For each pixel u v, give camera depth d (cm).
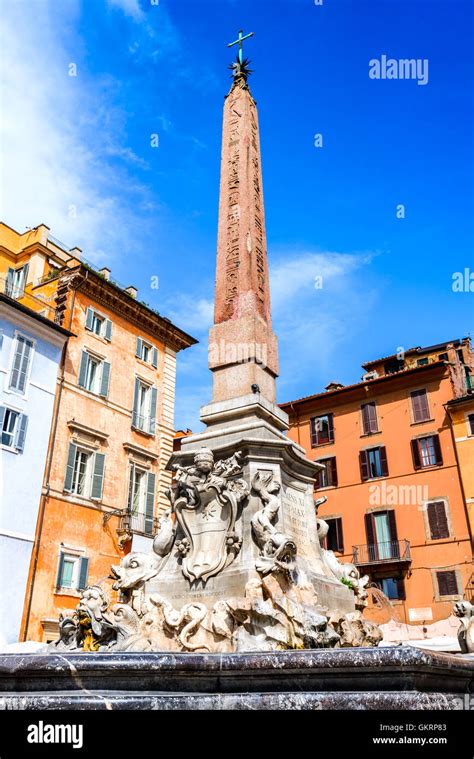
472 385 3294
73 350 2397
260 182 1048
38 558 2025
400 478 2967
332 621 627
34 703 351
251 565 620
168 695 366
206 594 631
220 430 749
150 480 2591
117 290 2623
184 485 700
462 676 387
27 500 2042
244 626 581
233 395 817
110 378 2538
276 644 555
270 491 676
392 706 334
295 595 616
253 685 381
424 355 3638
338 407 3281
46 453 2155
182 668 391
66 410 2292
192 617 607
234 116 1087
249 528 653
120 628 624
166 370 2881
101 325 2594
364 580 784
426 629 2514
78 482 2298
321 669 363
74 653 413
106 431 2445
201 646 586
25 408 2116
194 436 764
